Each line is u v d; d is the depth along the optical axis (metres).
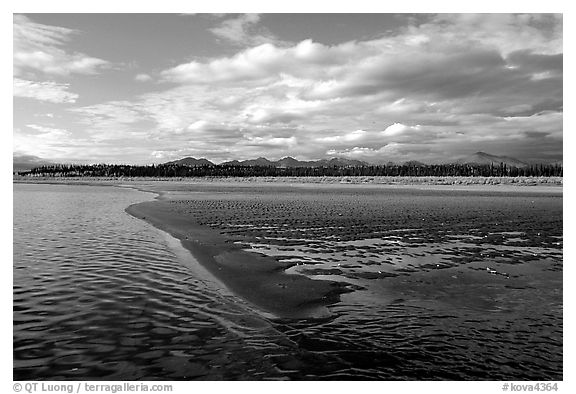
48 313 10.41
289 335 9.34
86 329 9.50
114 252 17.53
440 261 16.16
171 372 7.74
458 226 25.20
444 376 7.75
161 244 19.39
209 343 8.90
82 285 12.74
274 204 41.16
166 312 10.57
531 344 8.98
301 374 7.72
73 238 21.00
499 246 19.14
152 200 47.38
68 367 7.87
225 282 13.19
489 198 50.50
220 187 91.31
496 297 11.98
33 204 42.22
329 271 14.56
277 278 13.65
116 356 8.30
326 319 10.27
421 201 45.34
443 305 11.28
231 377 7.62
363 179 129.75
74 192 68.62
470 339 9.20
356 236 21.52
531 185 89.12
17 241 20.00
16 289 12.30
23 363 7.99
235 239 20.50
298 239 20.58
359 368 7.97
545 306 11.23
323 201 45.41
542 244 19.61
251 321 10.07
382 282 13.35
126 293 12.03
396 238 21.02
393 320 10.23
